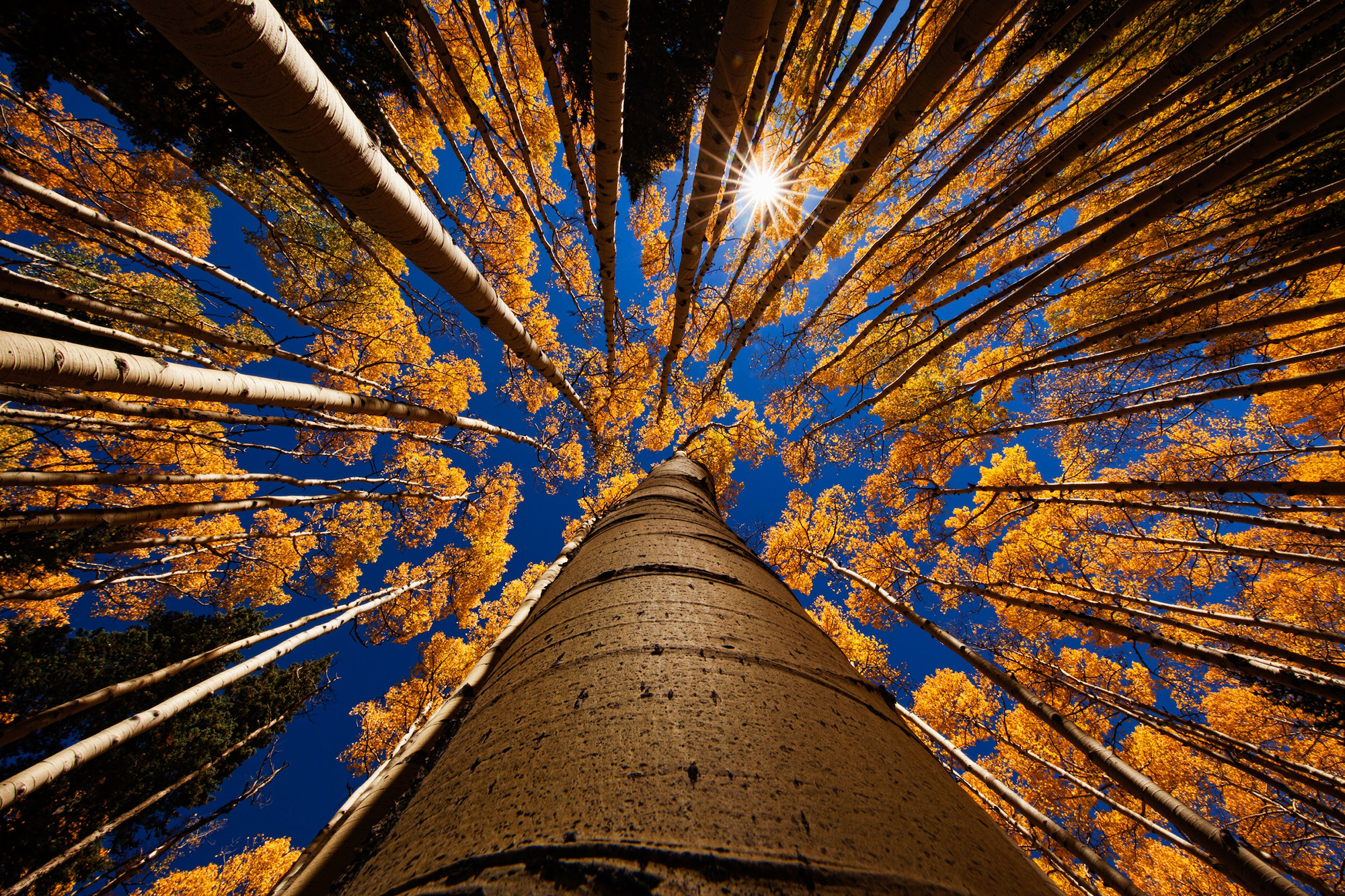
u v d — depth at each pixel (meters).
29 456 6.61
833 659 1.09
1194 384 6.96
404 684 9.95
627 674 0.83
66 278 5.80
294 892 0.97
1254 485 3.95
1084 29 4.44
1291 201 3.26
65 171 6.21
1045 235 7.05
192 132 3.62
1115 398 5.66
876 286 7.34
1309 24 2.48
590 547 1.78
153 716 4.24
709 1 4.74
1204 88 4.41
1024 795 7.46
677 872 0.44
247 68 1.41
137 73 3.14
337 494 6.41
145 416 3.77
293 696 8.98
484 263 7.48
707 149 3.82
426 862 0.56
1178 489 4.54
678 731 0.68
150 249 6.92
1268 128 2.08
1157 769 7.04
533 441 9.11
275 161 3.84
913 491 8.61
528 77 8.11
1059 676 7.06
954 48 2.21
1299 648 6.35
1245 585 6.83
